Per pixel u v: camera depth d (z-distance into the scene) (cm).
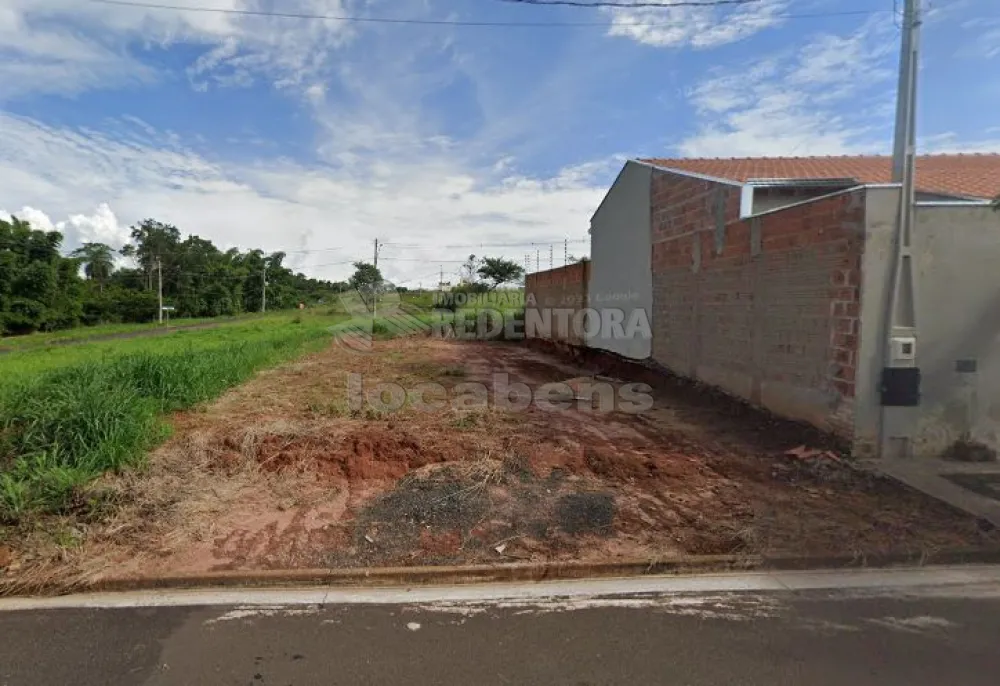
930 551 329
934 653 240
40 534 354
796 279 585
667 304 941
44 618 274
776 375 625
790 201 801
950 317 488
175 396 752
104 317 4403
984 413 494
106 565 322
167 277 5634
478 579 316
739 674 227
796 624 264
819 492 427
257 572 314
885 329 487
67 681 225
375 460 511
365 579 314
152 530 367
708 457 517
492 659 238
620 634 257
